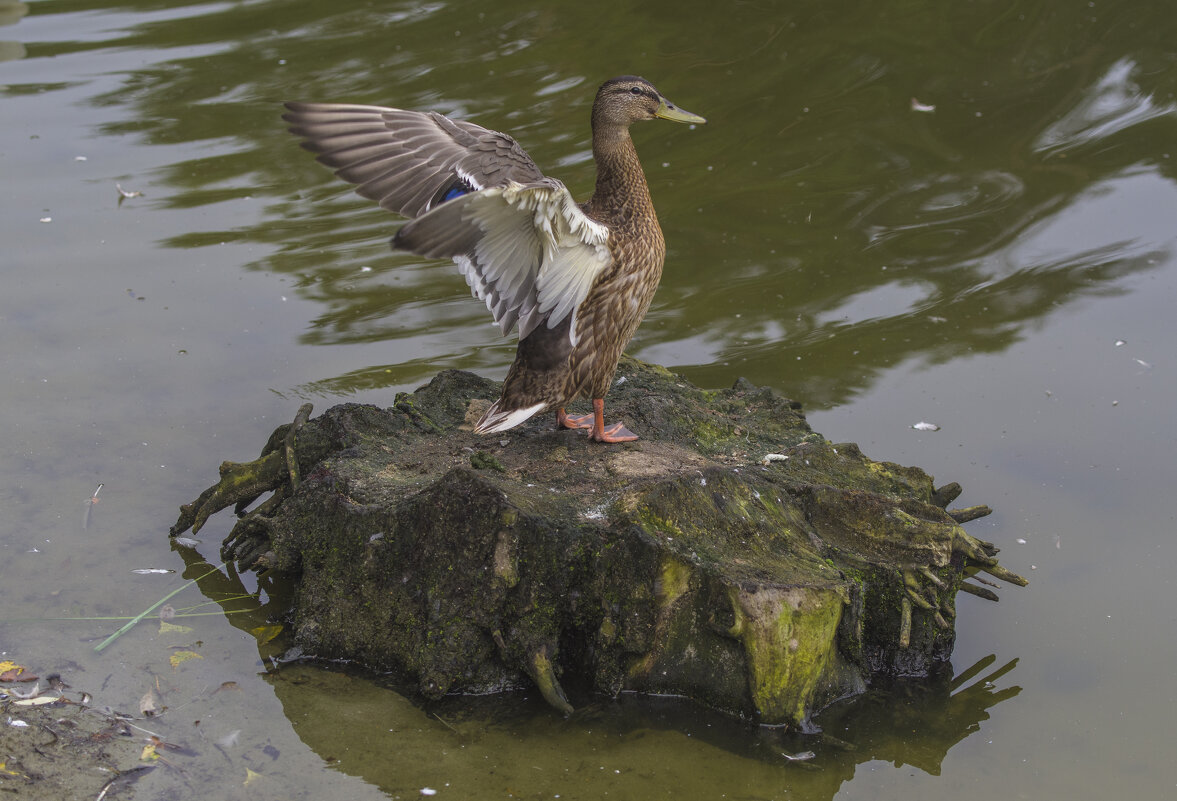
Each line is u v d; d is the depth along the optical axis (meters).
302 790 5.63
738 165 12.99
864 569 6.85
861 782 5.96
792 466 7.61
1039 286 10.83
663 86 14.53
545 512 6.52
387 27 16.05
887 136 13.41
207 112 13.76
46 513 7.82
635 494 6.60
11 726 5.89
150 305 10.43
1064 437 8.85
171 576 7.39
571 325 6.87
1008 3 16.36
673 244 11.58
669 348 10.05
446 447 7.54
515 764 5.92
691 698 6.48
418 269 11.30
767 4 16.56
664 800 5.71
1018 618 7.24
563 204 5.95
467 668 6.43
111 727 5.98
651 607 6.43
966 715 6.52
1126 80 14.32
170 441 8.66
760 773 5.98
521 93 13.96
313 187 12.63
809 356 9.91
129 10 16.73
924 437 8.86
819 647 6.35
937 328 10.30
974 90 14.32
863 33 15.76
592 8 16.59
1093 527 7.91
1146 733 6.34
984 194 12.29
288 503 7.20
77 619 6.88
